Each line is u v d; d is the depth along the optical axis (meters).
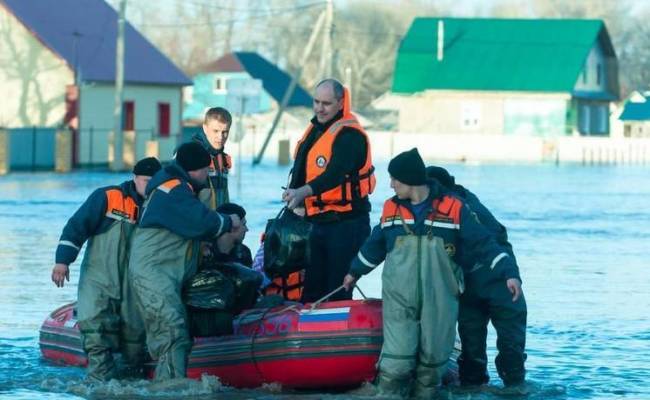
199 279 32.00
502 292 32.06
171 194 31.66
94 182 133.75
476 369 32.91
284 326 32.31
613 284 54.88
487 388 32.75
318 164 34.47
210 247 34.09
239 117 116.62
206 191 34.28
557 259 65.06
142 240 31.75
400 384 30.86
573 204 108.62
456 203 30.58
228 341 32.91
